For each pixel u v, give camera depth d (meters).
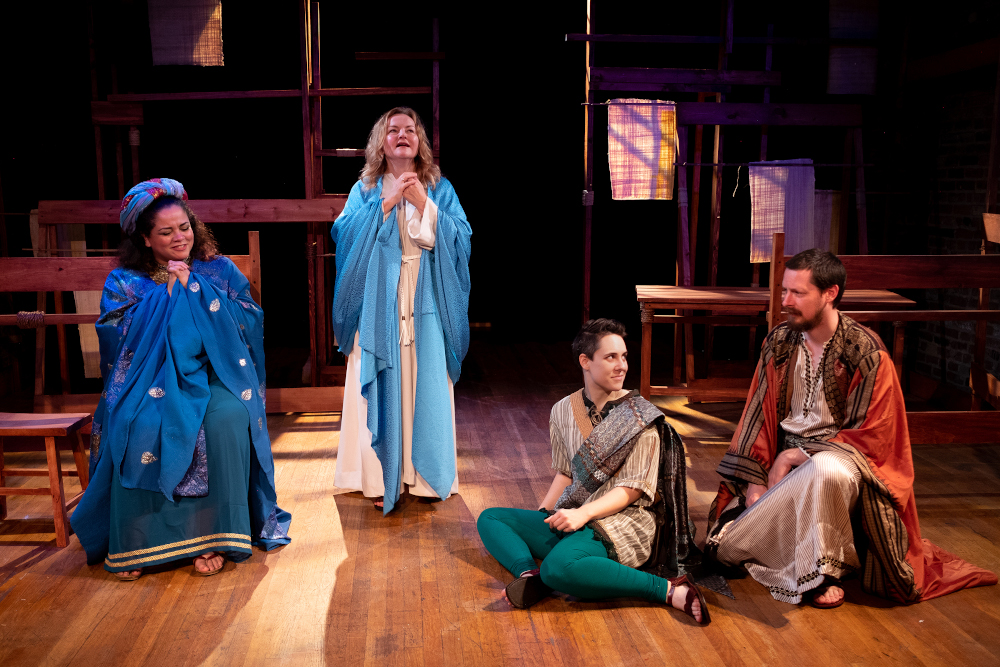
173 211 2.68
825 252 2.44
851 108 4.50
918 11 4.64
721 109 4.44
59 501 2.76
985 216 3.80
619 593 2.34
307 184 4.32
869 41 4.60
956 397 4.35
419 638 2.22
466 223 3.14
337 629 2.27
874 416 2.38
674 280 6.65
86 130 4.93
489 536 2.57
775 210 4.49
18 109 4.76
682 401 4.61
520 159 6.49
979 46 4.06
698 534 2.88
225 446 2.59
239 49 5.52
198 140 5.78
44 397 4.02
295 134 6.01
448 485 3.06
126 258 2.76
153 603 2.41
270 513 2.79
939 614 2.33
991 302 4.11
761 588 2.49
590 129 4.51
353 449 3.20
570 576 2.27
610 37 4.41
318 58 4.27
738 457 2.63
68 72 4.80
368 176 3.09
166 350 2.62
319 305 4.53
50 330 5.14
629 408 2.42
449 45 6.06
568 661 2.11
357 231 3.02
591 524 2.38
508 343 6.05
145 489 2.51
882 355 2.40
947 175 4.43
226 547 2.61
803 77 5.12
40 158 4.88
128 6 4.48
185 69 5.52
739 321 4.04
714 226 4.61
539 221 6.65
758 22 5.30
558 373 5.22
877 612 2.35
